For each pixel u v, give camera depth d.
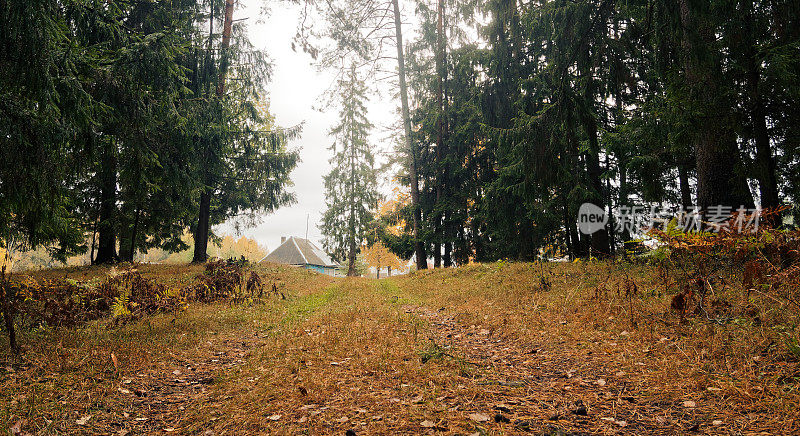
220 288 9.59
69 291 6.61
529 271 10.34
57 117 5.96
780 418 2.17
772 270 4.36
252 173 20.50
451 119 21.86
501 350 4.29
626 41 9.40
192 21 15.63
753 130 7.61
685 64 7.39
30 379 3.50
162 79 7.79
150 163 9.77
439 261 21.77
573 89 8.71
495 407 2.69
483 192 19.56
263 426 2.56
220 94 17.88
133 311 6.72
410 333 5.23
